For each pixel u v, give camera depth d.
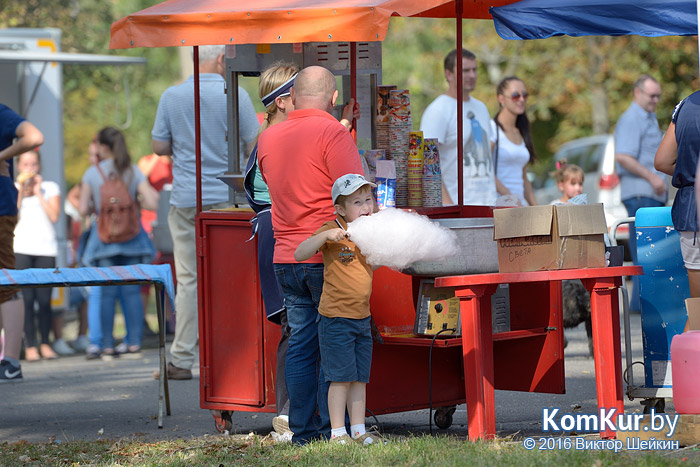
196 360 33.44
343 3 18.95
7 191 26.05
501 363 21.19
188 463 17.41
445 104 29.59
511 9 20.80
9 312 30.20
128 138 97.62
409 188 21.17
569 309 28.16
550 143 90.44
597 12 20.14
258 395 20.42
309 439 18.45
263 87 19.52
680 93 82.25
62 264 40.22
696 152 18.61
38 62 39.47
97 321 35.47
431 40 89.88
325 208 17.58
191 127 27.56
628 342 20.69
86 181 36.19
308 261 17.73
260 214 19.30
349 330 17.41
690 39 81.12
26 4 74.94
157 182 43.31
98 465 17.75
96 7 81.38
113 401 26.16
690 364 17.34
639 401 22.66
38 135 25.55
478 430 17.48
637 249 20.41
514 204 22.08
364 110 21.78
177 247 28.36
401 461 16.02
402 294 19.89
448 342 18.48
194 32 19.61
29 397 27.28
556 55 85.88
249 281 20.42
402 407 20.00
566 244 17.23
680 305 20.09
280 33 18.83
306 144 17.58
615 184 50.78
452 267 17.53
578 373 27.33
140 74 95.94
